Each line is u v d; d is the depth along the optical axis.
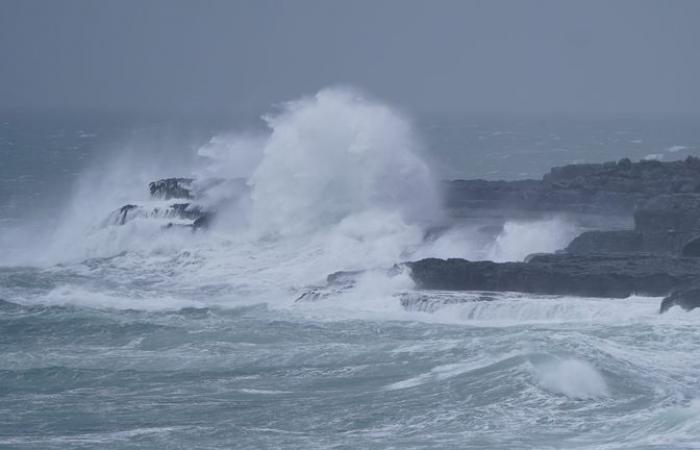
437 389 103.69
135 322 131.38
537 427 93.88
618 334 121.25
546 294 139.25
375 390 104.56
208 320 133.75
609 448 88.25
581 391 101.38
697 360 111.12
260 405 101.38
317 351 117.19
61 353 119.31
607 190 197.62
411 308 136.50
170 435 93.62
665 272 137.50
